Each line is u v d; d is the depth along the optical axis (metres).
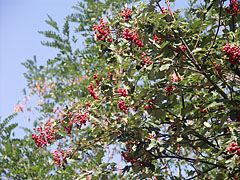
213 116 5.17
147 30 4.37
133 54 4.67
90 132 5.39
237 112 4.55
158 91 4.49
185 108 4.86
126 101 4.88
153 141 4.56
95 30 4.95
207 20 5.08
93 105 5.04
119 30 4.96
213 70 4.77
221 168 4.95
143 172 4.92
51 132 5.08
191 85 4.85
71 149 5.26
